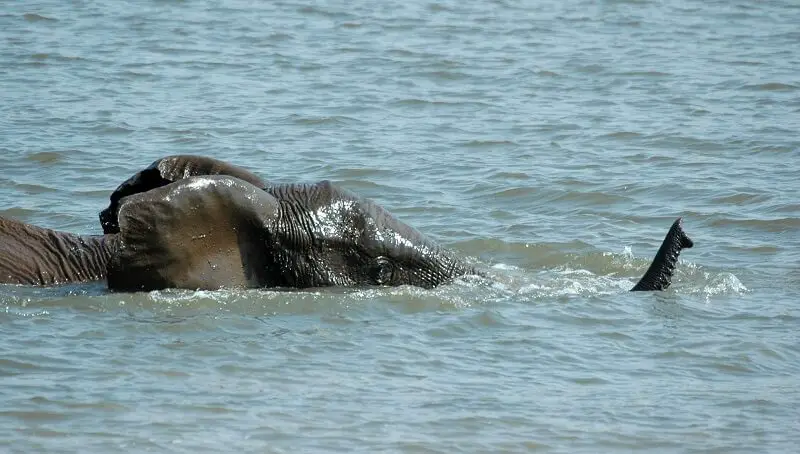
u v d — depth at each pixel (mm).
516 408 30906
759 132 67500
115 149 60281
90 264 39656
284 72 83000
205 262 37375
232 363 32969
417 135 66500
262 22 102000
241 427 29062
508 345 35250
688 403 31656
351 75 82812
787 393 32594
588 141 65875
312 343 34625
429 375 32875
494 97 77375
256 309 36812
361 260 38688
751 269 44312
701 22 109438
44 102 70125
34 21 96500
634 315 38250
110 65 81875
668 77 84438
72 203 50500
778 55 93500
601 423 30234
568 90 80250
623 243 47812
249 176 39500
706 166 60281
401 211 51719
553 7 116625
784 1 120938
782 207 52531
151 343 34094
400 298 38062
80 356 32969
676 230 41125
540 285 40938
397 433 29125
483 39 98562
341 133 66250
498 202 53969
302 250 38125
